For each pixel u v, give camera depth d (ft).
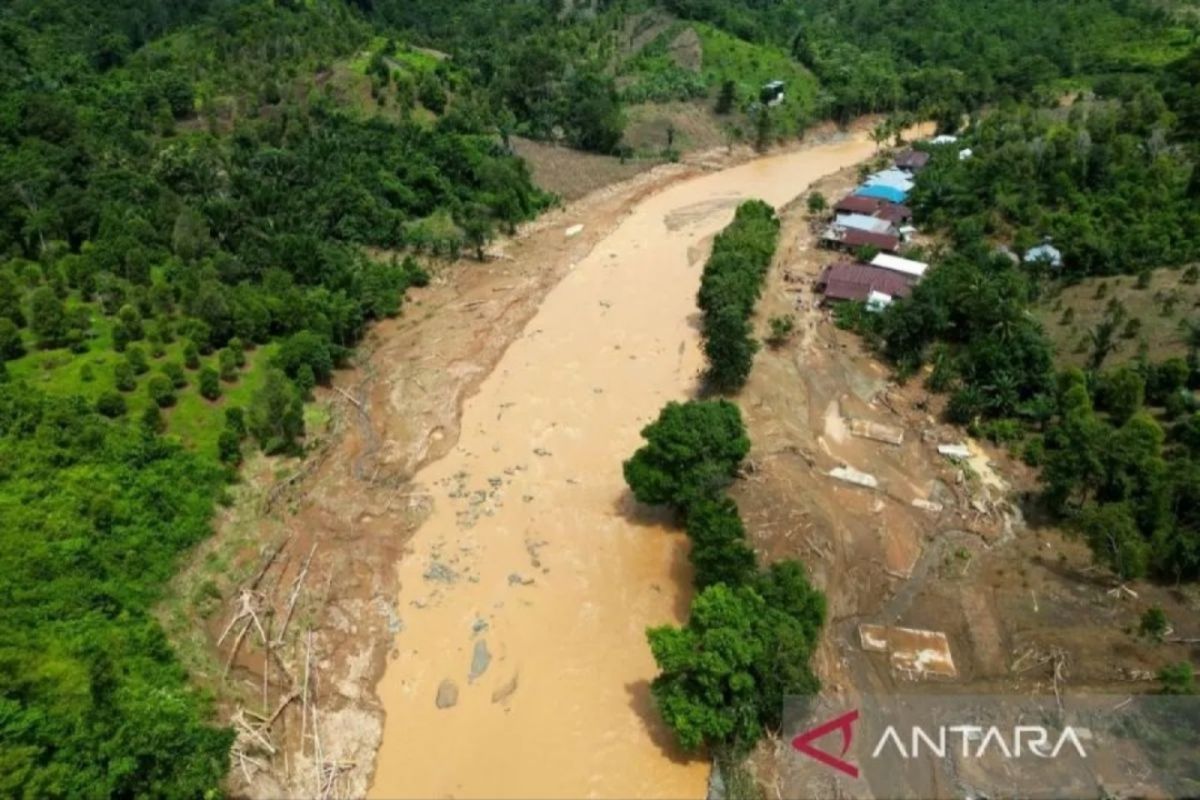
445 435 222.07
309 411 224.94
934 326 235.81
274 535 184.55
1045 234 274.98
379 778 139.74
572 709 150.92
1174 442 189.67
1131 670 146.51
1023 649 151.94
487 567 180.96
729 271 265.95
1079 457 177.88
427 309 283.59
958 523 183.52
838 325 260.42
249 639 160.66
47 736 114.21
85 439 178.60
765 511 179.22
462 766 141.59
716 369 226.79
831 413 221.87
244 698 148.66
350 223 304.09
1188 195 275.18
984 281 236.43
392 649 162.40
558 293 296.71
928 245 303.48
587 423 226.38
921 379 234.17
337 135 341.00
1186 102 338.34
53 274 234.79
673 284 302.86
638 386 241.96
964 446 206.80
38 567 148.97
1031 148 318.65
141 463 181.06
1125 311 230.68
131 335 219.00
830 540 175.32
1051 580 167.43
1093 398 205.57
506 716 149.89
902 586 168.04
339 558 181.16
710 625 135.13
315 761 140.26
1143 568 161.38
